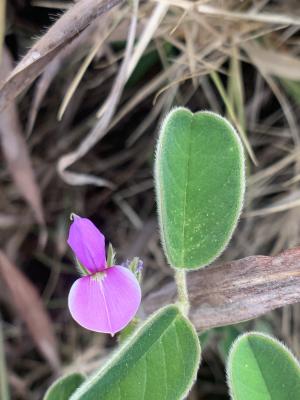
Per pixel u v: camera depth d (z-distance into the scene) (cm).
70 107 17
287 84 16
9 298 18
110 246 10
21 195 18
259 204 17
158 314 10
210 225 10
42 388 18
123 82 14
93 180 16
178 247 10
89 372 17
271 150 17
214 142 10
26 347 18
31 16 16
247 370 9
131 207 18
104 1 12
